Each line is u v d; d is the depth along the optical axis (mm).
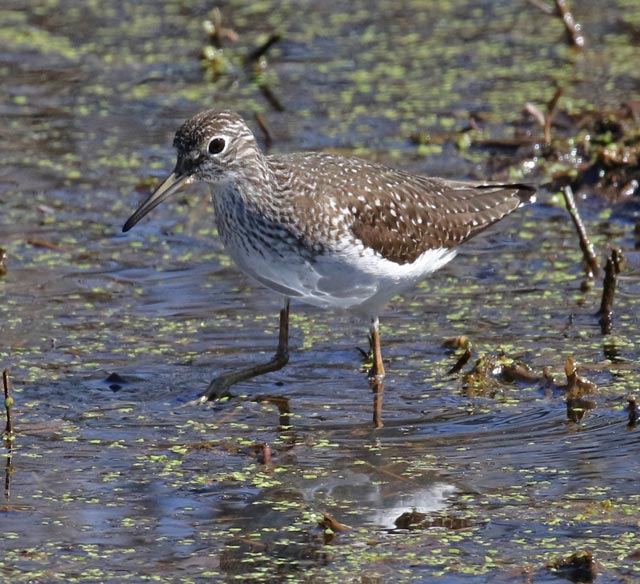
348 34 25312
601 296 14805
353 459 11195
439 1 27188
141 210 12617
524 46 24312
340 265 12414
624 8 26016
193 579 9273
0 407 12242
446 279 15492
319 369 13195
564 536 9766
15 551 9664
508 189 14219
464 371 13008
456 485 10656
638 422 11781
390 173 13234
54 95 22297
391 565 9414
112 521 10148
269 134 19859
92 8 27078
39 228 17094
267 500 10477
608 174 17922
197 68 23578
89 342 13734
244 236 12523
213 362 13305
